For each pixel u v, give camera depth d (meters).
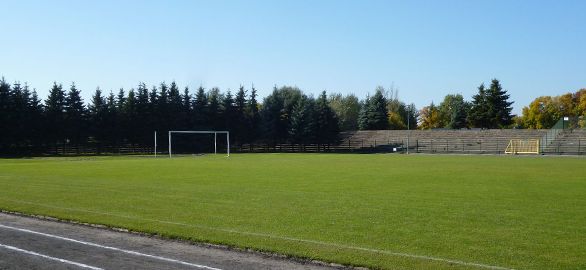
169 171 32.81
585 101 106.19
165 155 67.44
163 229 12.19
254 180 25.86
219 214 14.69
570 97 113.19
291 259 9.55
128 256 9.77
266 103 92.38
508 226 12.75
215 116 86.50
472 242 10.89
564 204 16.62
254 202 17.28
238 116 87.88
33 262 9.32
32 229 12.57
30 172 31.94
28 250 10.28
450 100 124.06
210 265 9.11
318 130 86.75
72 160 50.62
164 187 22.33
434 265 8.95
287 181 25.22
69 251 10.19
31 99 71.62
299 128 87.00
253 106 90.62
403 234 11.76
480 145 71.94
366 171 32.12
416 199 18.03
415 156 57.94
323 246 10.38
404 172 31.06
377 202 17.25
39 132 71.81
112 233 12.07
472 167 35.56
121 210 15.47
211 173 30.95
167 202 17.30
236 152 81.06
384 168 35.06
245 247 10.39
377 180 25.58
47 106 73.31
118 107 80.25
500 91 90.56
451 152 69.06
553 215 14.41
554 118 110.06
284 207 16.09
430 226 12.76
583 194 19.31
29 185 23.22
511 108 90.62
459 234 11.75
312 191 20.67
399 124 115.56
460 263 9.07
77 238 11.47
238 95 88.44
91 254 9.93
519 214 14.61
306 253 9.80
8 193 19.95
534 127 111.94
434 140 77.75
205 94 87.19
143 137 80.12
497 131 76.81
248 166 38.41
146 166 38.75
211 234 11.61
